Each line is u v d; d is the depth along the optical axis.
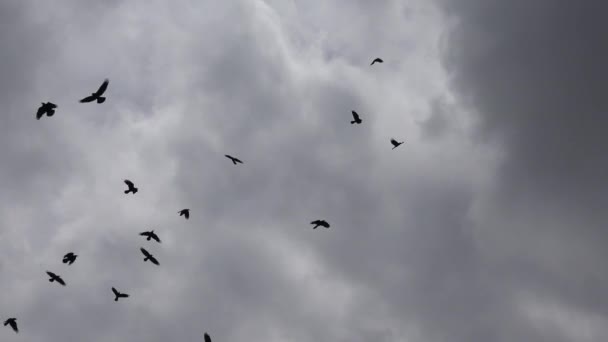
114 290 72.75
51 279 70.19
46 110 59.00
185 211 78.56
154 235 73.12
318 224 72.19
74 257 70.56
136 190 73.00
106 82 59.59
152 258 72.25
